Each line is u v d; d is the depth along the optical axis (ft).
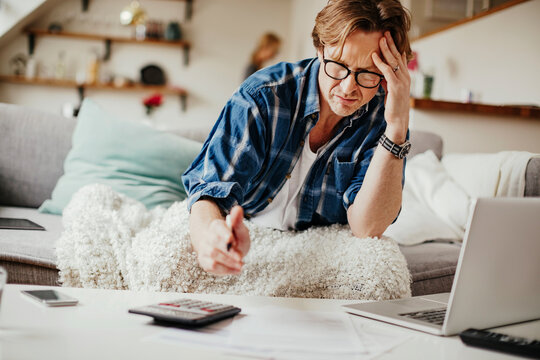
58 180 6.87
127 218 4.49
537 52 10.61
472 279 2.47
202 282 3.87
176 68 19.45
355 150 4.46
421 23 15.06
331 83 3.61
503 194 6.67
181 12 19.44
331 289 3.89
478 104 9.36
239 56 19.86
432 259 5.48
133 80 19.04
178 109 19.53
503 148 9.59
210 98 19.74
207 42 19.66
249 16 19.88
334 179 4.47
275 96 4.00
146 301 2.78
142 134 6.68
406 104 3.84
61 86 18.60
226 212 3.35
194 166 4.01
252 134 3.86
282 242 4.18
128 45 19.03
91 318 2.39
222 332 2.32
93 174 6.38
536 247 2.68
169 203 6.33
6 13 15.55
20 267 4.13
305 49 17.58
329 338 2.35
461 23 12.86
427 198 7.19
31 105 18.44
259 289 3.88
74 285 4.07
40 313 2.39
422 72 13.19
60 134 7.00
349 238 4.14
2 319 2.26
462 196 6.98
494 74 11.84
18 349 1.93
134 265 3.94
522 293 2.75
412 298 3.39
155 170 6.50
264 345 2.18
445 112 9.39
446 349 2.33
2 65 18.12
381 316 2.76
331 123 4.31
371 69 3.59
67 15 18.54
